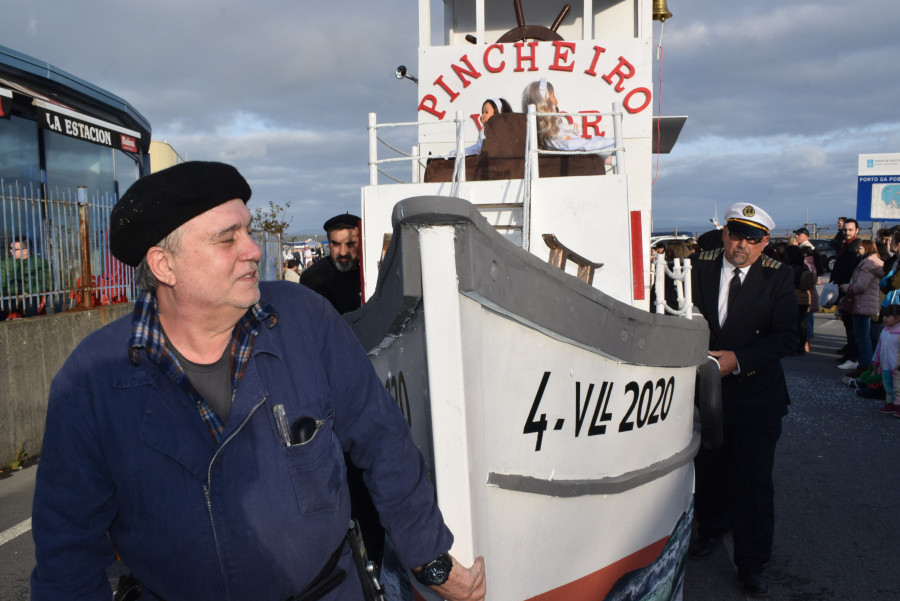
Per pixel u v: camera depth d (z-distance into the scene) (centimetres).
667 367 309
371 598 189
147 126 1293
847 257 1138
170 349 162
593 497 272
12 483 606
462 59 562
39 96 906
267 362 165
